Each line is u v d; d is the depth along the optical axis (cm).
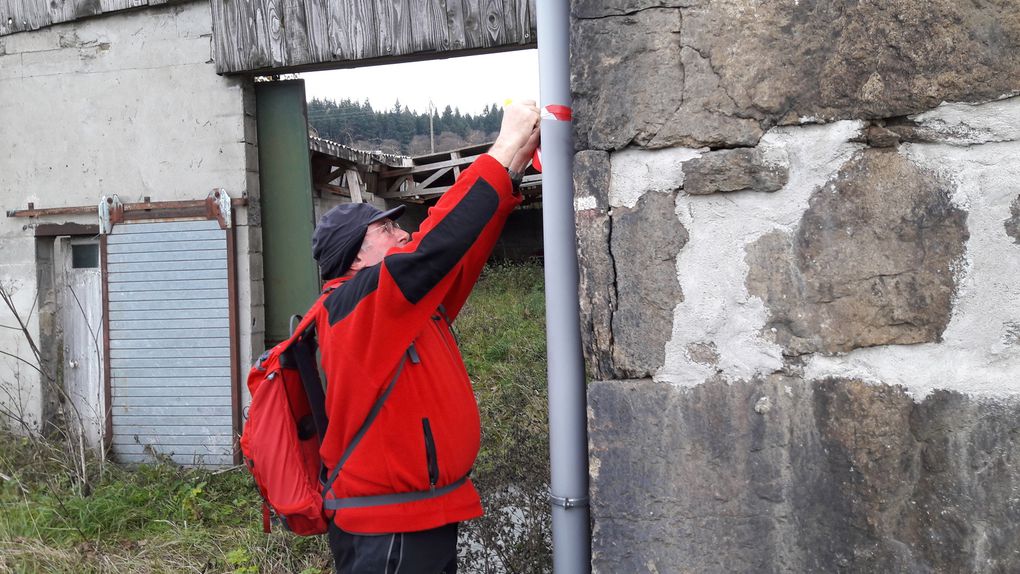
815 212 127
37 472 469
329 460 178
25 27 511
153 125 498
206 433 498
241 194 485
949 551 123
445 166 1182
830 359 127
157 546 382
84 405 537
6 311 538
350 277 191
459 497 181
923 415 123
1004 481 120
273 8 463
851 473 126
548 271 155
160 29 491
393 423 169
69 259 541
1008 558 120
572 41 138
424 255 159
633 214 135
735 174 129
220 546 379
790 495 129
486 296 1042
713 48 130
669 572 134
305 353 186
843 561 127
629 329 135
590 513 151
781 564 130
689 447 133
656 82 132
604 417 136
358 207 195
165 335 500
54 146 517
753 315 130
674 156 132
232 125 485
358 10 450
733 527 132
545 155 154
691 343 133
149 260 499
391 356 166
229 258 484
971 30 120
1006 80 119
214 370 495
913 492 124
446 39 438
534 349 643
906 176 124
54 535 395
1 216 533
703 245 132
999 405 121
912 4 121
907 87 122
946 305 123
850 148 125
